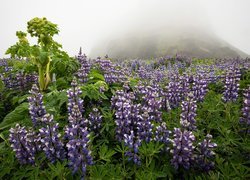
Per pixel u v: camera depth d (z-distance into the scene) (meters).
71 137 0.63
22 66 1.23
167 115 0.99
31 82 1.25
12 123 0.88
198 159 0.70
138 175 0.65
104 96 1.01
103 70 1.35
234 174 0.66
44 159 0.70
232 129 0.92
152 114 0.88
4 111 1.11
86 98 1.02
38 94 0.81
